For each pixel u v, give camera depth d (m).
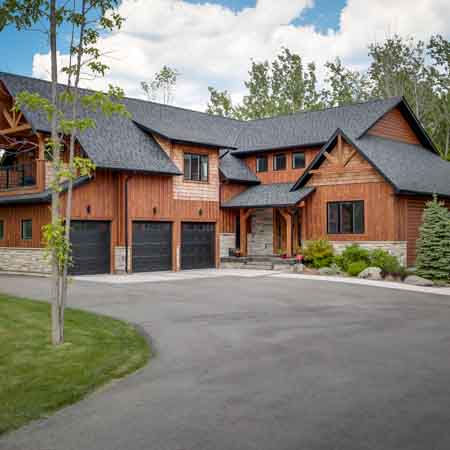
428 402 6.15
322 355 8.51
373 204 23.39
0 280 19.33
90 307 13.39
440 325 11.17
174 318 11.92
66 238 8.85
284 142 28.44
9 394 6.41
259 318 11.97
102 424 5.53
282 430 5.32
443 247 19.41
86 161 8.95
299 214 27.31
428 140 30.16
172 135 24.92
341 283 18.92
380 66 47.59
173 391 6.64
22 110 21.78
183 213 25.42
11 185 25.11
